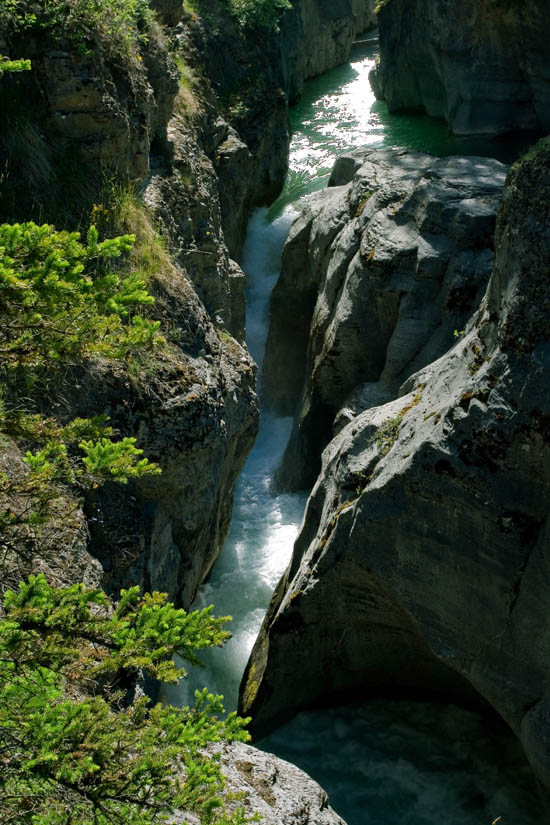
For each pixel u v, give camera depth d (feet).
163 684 29.45
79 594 11.72
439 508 24.91
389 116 81.46
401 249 37.17
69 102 29.45
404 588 26.63
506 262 23.85
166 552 27.89
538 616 23.63
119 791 10.70
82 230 28.68
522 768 28.02
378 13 80.02
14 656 11.03
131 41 33.91
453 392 26.11
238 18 67.36
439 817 27.04
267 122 61.46
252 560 38.01
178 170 39.78
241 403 33.14
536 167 22.63
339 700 31.53
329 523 29.07
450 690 30.66
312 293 48.88
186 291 30.91
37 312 11.02
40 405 22.72
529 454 23.03
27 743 10.50
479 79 70.49
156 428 26.35
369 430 29.60
